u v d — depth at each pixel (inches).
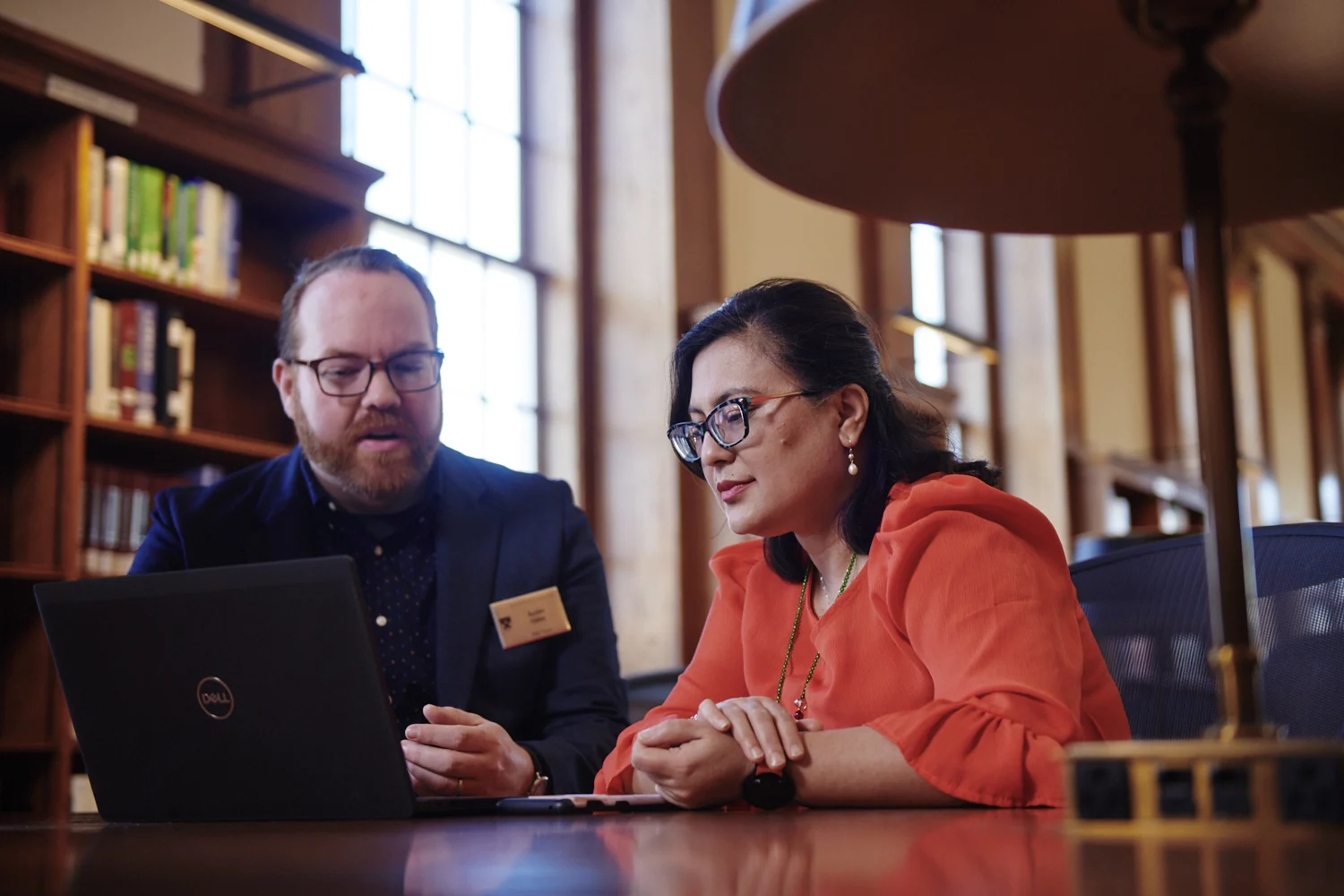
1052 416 381.7
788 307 72.1
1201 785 31.5
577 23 260.8
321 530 100.2
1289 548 78.1
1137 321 448.5
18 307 152.1
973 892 24.3
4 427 149.1
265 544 97.8
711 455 71.9
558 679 98.7
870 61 46.3
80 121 151.6
